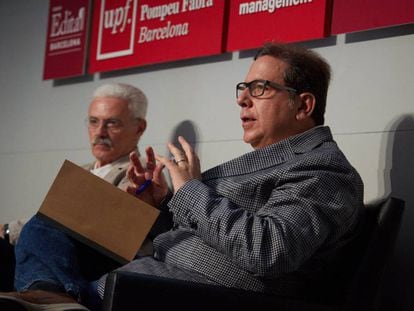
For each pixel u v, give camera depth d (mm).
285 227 3270
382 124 4379
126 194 3570
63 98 6477
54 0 6543
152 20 5680
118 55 5910
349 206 3453
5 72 7066
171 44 5508
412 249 4141
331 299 3592
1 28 7145
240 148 5121
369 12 4355
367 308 3469
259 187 3592
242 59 5172
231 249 3309
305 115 3867
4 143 6969
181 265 3543
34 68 6785
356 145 4477
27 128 6766
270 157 3742
